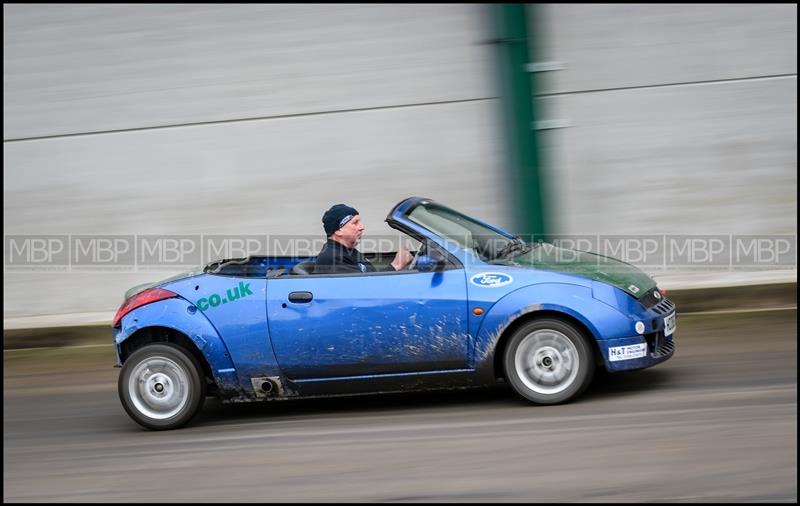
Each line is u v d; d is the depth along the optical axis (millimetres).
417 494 10180
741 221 20891
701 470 10242
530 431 12023
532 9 20141
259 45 20922
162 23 20953
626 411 12609
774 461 10367
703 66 20422
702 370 14766
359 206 21250
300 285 13477
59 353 20516
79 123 21438
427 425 12828
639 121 20578
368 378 13383
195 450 12641
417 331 13078
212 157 21328
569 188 20719
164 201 21578
